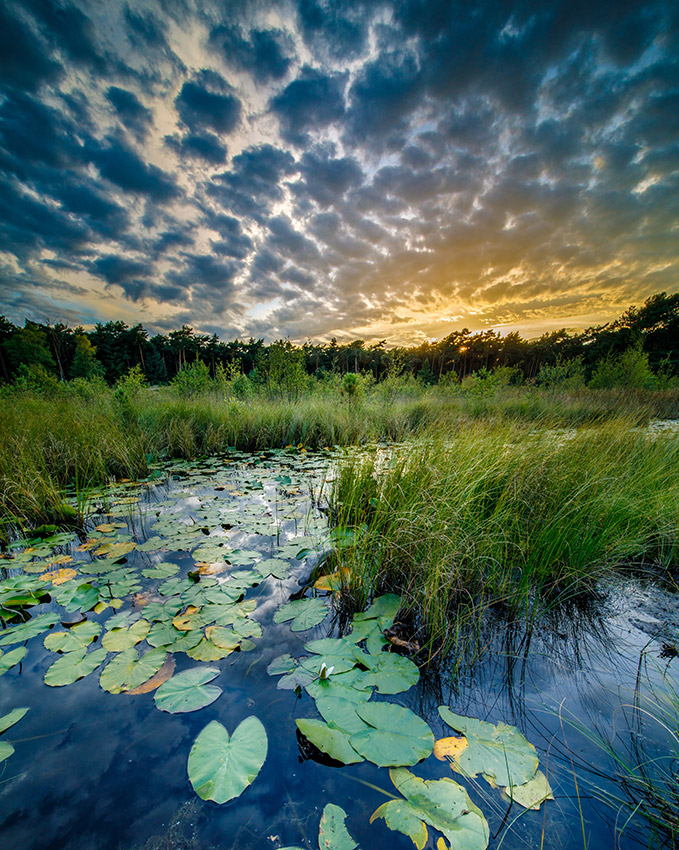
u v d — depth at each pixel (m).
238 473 4.29
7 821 0.85
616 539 2.13
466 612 1.73
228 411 6.45
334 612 1.78
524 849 0.78
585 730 1.11
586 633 1.61
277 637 1.53
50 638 1.50
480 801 0.90
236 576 1.97
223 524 2.77
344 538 2.18
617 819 0.86
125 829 0.83
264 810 0.88
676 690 1.28
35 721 1.12
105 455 4.16
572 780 0.96
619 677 1.35
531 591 1.93
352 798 0.91
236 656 1.41
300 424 6.34
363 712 1.12
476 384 11.92
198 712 1.16
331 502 2.91
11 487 2.95
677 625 1.67
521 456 2.78
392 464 2.89
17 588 1.87
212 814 0.87
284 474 4.21
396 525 2.14
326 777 0.96
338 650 1.42
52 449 3.93
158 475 4.18
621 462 3.06
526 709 1.20
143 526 2.74
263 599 1.82
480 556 1.90
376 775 0.97
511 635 1.60
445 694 1.26
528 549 2.04
